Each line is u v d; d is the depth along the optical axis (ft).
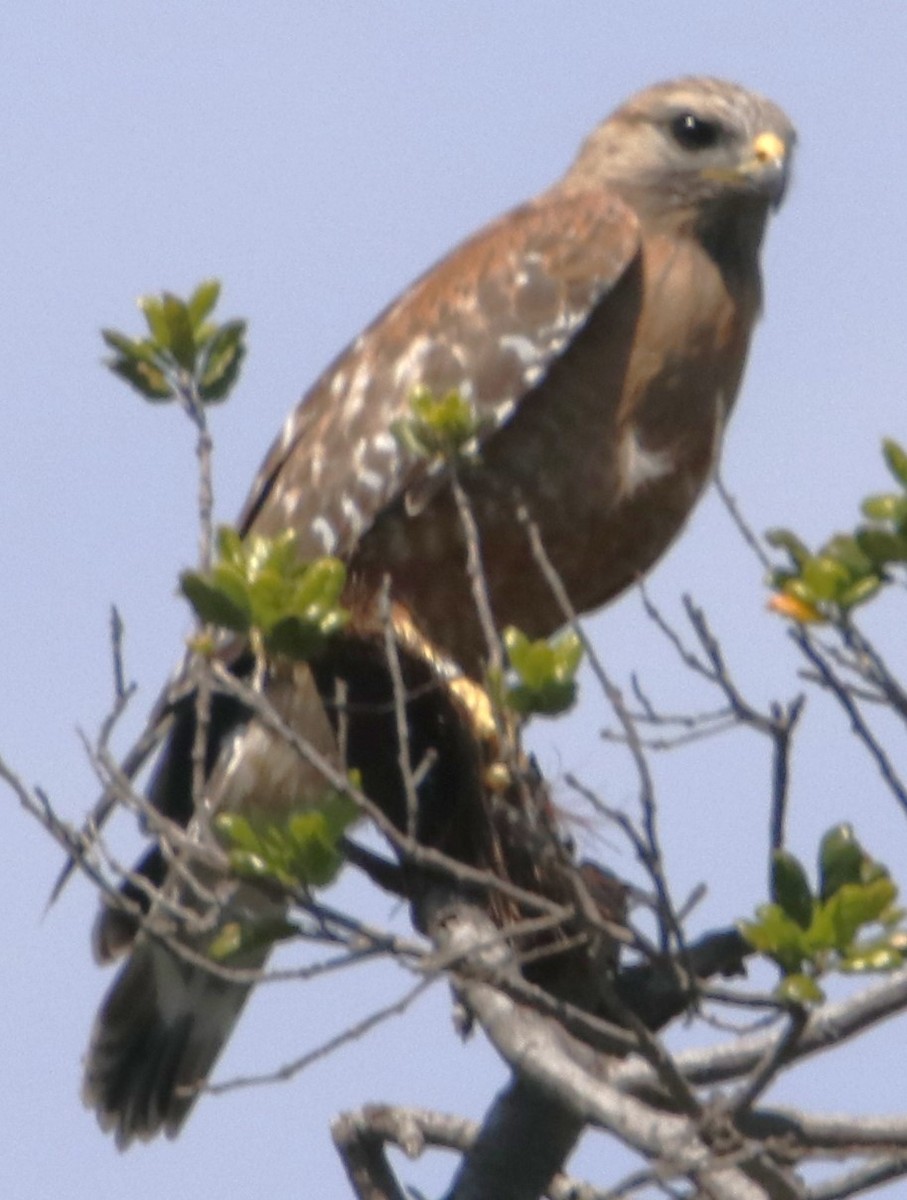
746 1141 24.63
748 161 40.34
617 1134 24.99
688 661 25.25
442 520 38.34
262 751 36.35
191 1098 39.34
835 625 24.26
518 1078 28.84
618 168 41.52
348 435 39.06
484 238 40.40
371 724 34.65
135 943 37.04
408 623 36.52
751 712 24.99
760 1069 24.36
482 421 30.60
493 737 32.53
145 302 29.14
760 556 25.21
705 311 39.32
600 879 30.53
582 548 39.06
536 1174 29.81
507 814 30.17
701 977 28.60
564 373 38.73
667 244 39.91
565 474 38.58
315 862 25.58
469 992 26.96
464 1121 31.14
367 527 38.47
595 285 38.83
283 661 31.71
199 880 31.09
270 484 40.52
